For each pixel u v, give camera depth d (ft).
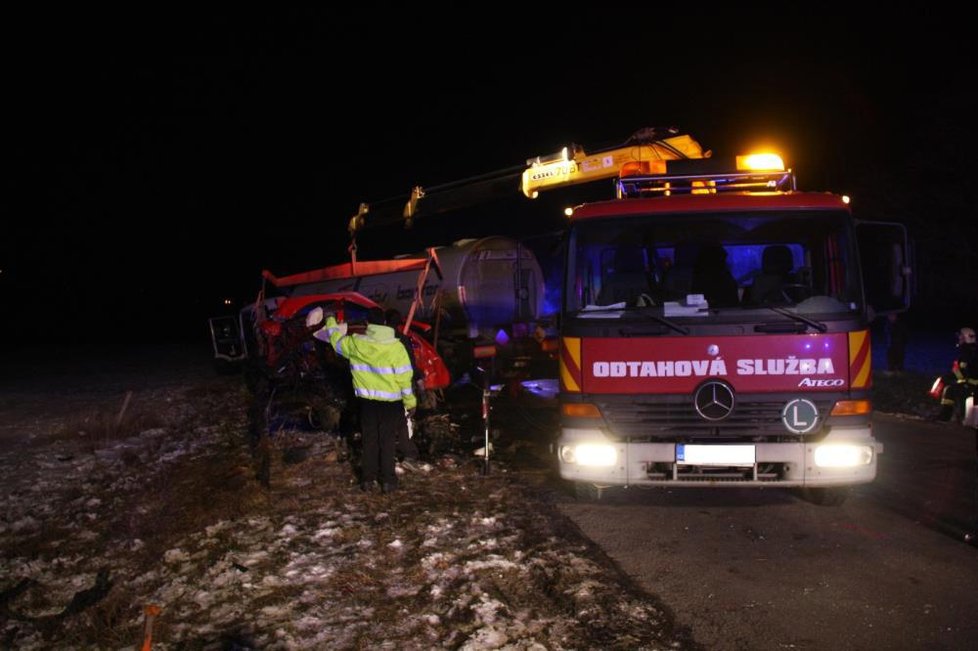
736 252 20.68
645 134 31.78
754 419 19.22
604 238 20.56
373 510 21.71
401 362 23.30
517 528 20.02
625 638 13.85
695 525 20.17
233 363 68.23
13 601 16.53
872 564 17.24
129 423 38.58
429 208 40.81
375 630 14.48
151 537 20.17
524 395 42.98
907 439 30.25
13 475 29.01
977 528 19.36
